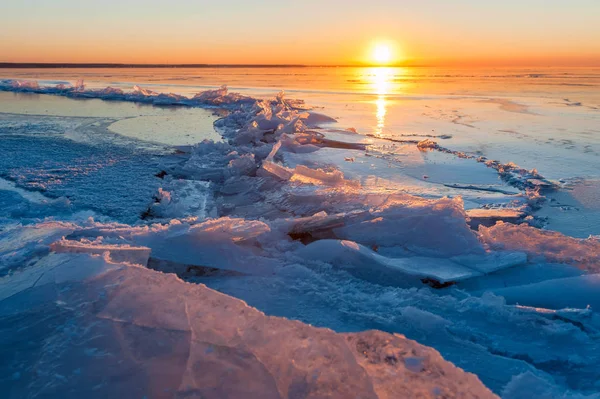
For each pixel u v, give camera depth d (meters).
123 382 1.80
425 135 11.91
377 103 21.34
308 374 1.82
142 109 18.23
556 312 2.82
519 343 2.59
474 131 12.52
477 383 1.80
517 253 3.69
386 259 3.62
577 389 2.22
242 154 8.97
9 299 2.48
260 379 1.80
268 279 3.33
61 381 1.82
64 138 10.69
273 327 2.15
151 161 8.35
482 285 3.36
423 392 1.74
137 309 2.32
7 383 1.81
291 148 9.75
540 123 13.91
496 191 6.72
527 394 2.13
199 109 18.75
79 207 5.59
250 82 42.81
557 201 6.17
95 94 23.59
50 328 2.18
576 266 3.51
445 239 3.89
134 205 5.73
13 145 9.58
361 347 2.01
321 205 5.57
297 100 21.22
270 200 6.05
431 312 2.92
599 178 7.33
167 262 3.45
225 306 2.35
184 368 1.87
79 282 2.65
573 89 29.72
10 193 6.06
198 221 4.74
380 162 8.63
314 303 3.01
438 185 7.06
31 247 3.28
